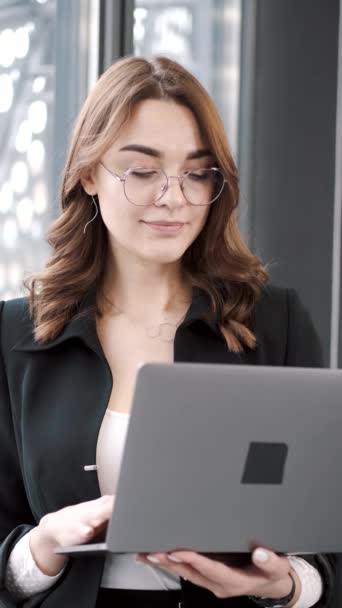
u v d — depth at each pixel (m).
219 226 2.51
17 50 3.88
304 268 4.69
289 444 1.98
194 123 2.38
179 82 2.38
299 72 4.73
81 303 2.54
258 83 4.76
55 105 4.00
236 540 2.02
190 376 1.90
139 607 2.28
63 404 2.44
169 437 1.92
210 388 1.92
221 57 4.72
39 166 3.94
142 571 2.29
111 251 2.57
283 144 4.74
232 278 2.53
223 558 2.15
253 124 4.75
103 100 2.42
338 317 4.58
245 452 1.96
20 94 3.89
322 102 4.71
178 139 2.35
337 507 2.05
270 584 2.12
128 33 4.24
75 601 2.31
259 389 1.94
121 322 2.54
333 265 4.64
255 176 4.74
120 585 2.31
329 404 1.98
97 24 4.13
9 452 2.54
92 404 2.42
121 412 2.41
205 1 4.62
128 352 2.50
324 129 4.71
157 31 4.45
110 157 2.39
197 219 2.40
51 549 2.30
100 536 2.17
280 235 4.71
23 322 2.58
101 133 2.39
